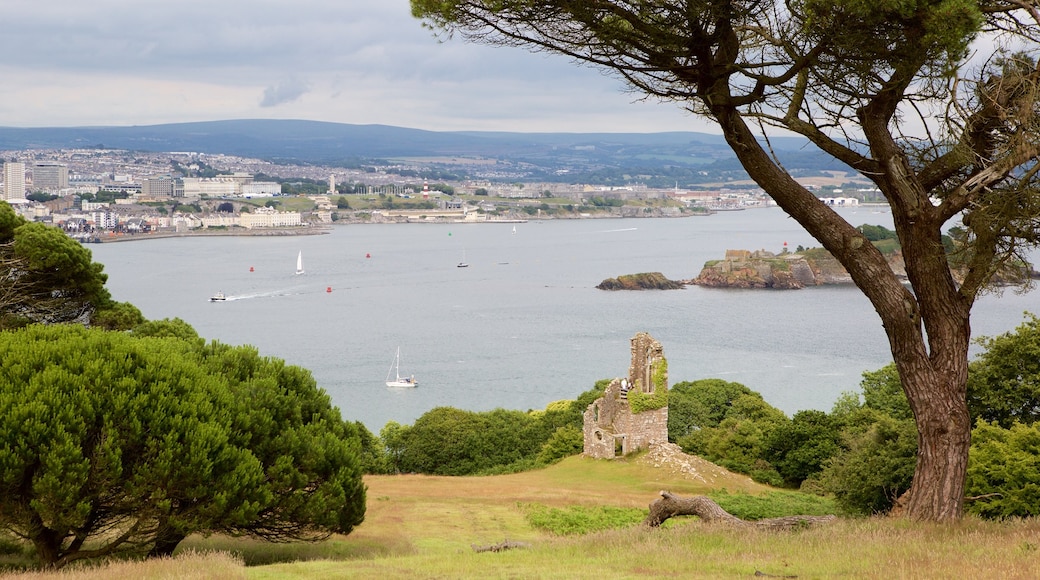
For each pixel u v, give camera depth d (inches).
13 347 957.2
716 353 6309.1
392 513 1664.6
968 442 733.9
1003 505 1203.9
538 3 689.6
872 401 2448.3
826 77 714.8
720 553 678.5
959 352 738.2
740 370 5649.6
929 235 729.6
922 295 740.7
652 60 732.7
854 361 5979.3
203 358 1207.6
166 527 952.9
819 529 748.6
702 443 2743.6
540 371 5851.4
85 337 1008.9
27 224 1847.9
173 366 1001.5
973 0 636.1
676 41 696.4
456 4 707.4
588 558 713.0
